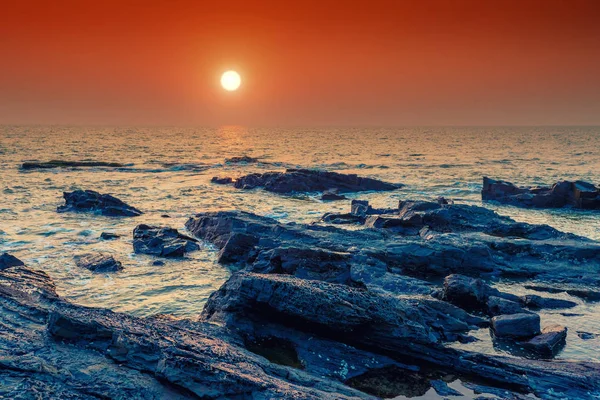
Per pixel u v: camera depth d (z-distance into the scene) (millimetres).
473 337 17766
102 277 25250
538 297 21406
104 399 10992
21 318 14930
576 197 47062
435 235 29969
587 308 21031
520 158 107500
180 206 47438
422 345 15469
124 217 41094
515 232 31750
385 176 74500
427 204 38188
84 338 13500
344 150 142000
